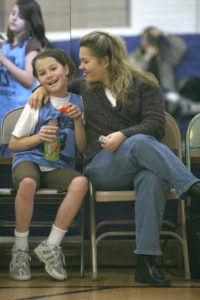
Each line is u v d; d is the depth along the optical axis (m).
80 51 5.03
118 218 5.83
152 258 4.56
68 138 5.05
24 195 4.68
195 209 5.76
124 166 4.69
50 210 5.79
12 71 6.23
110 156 4.77
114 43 5.02
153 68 13.59
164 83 13.59
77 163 5.56
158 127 4.86
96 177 4.91
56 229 4.75
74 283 4.64
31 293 4.18
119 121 5.00
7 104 6.22
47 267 4.74
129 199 4.68
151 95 4.96
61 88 5.02
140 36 13.65
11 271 4.84
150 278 4.49
